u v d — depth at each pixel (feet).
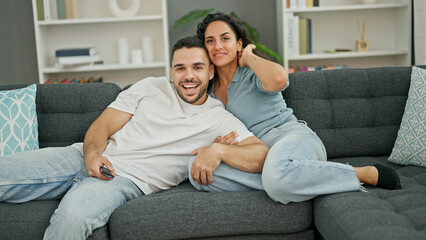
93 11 13.21
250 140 6.26
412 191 5.36
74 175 6.09
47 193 5.97
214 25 6.75
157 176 6.24
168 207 5.39
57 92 7.42
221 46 6.66
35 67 13.98
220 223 5.36
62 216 5.14
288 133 6.51
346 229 4.65
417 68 7.35
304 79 7.55
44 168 5.94
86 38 13.32
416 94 7.04
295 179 5.31
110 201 5.47
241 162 5.89
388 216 4.62
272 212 5.40
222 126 6.45
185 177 6.50
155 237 5.33
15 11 13.74
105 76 13.66
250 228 5.41
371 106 7.49
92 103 7.37
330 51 12.80
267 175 5.47
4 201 5.85
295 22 12.53
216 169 5.90
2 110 6.84
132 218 5.32
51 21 12.24
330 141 7.36
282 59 12.62
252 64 6.54
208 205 5.40
